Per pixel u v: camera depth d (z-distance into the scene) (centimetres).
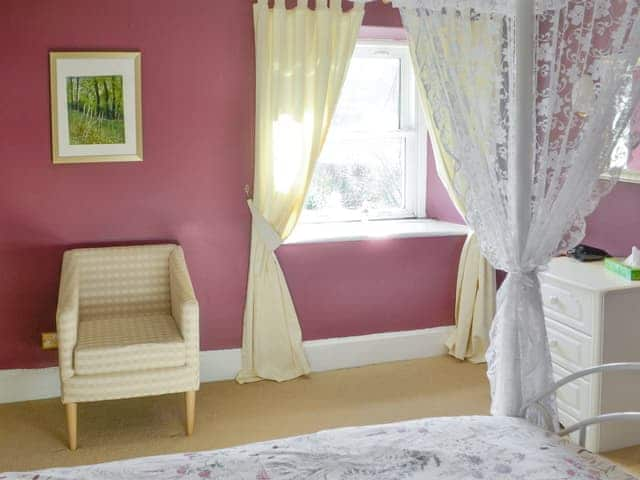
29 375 399
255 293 421
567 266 355
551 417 260
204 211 415
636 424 333
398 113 482
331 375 435
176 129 405
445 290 464
